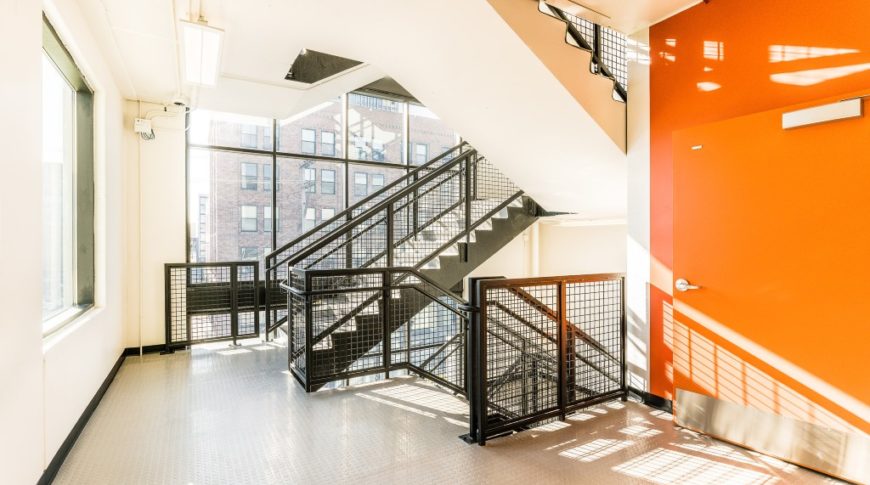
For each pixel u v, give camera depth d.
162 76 4.11
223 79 4.18
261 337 5.51
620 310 3.37
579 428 2.84
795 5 2.48
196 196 5.46
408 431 2.80
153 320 4.86
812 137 2.29
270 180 6.01
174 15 2.96
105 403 3.27
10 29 1.77
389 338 3.91
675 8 2.99
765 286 2.46
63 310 3.13
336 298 3.98
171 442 2.63
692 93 2.98
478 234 5.24
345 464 2.38
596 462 2.40
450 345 4.32
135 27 3.16
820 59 2.38
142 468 2.33
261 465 2.36
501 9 2.69
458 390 3.47
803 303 2.32
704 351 2.75
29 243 1.94
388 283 3.88
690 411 2.81
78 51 2.88
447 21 2.83
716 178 2.69
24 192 1.90
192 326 4.99
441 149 7.54
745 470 2.31
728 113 2.78
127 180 4.75
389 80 6.78
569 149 3.68
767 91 2.60
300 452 2.51
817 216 2.27
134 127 4.70
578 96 3.11
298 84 4.32
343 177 6.53
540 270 6.67
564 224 5.96
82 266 3.46
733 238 2.61
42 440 2.08
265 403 3.29
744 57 2.70
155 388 3.61
